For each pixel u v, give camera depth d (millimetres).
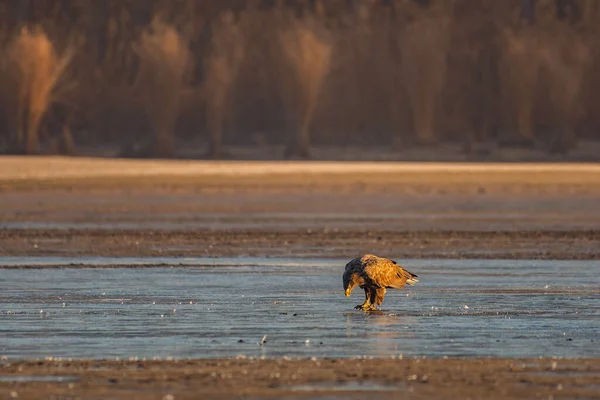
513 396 43188
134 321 60875
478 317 62531
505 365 48844
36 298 70062
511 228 125188
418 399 42719
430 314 63625
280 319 61750
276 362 49406
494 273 84812
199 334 56812
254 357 50594
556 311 64750
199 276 82562
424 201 166500
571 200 169250
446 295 72062
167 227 124750
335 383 45250
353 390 44062
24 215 140125
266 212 146625
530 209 153000
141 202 161750
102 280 79750
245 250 102438
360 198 171625
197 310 65125
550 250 103062
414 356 50906
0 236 113625
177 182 199000
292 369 47844
